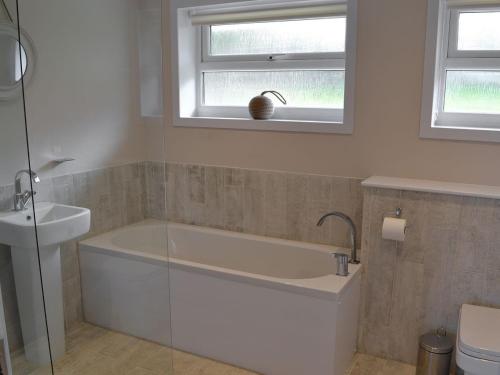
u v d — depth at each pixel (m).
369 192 2.54
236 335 2.56
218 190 3.28
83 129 2.70
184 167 3.38
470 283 2.38
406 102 2.62
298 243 3.00
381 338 2.64
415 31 2.54
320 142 2.89
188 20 3.30
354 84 2.73
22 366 1.82
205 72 3.44
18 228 1.96
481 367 1.94
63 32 2.59
